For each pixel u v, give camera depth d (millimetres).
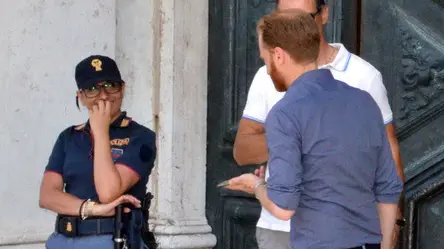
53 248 6992
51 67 9555
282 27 5926
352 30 9086
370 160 5836
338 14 9086
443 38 8695
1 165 9234
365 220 5793
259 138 7234
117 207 6844
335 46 7184
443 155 8688
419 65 8758
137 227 6895
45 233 9477
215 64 10070
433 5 8719
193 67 10055
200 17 10070
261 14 9734
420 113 8766
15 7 9312
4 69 9250
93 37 9852
